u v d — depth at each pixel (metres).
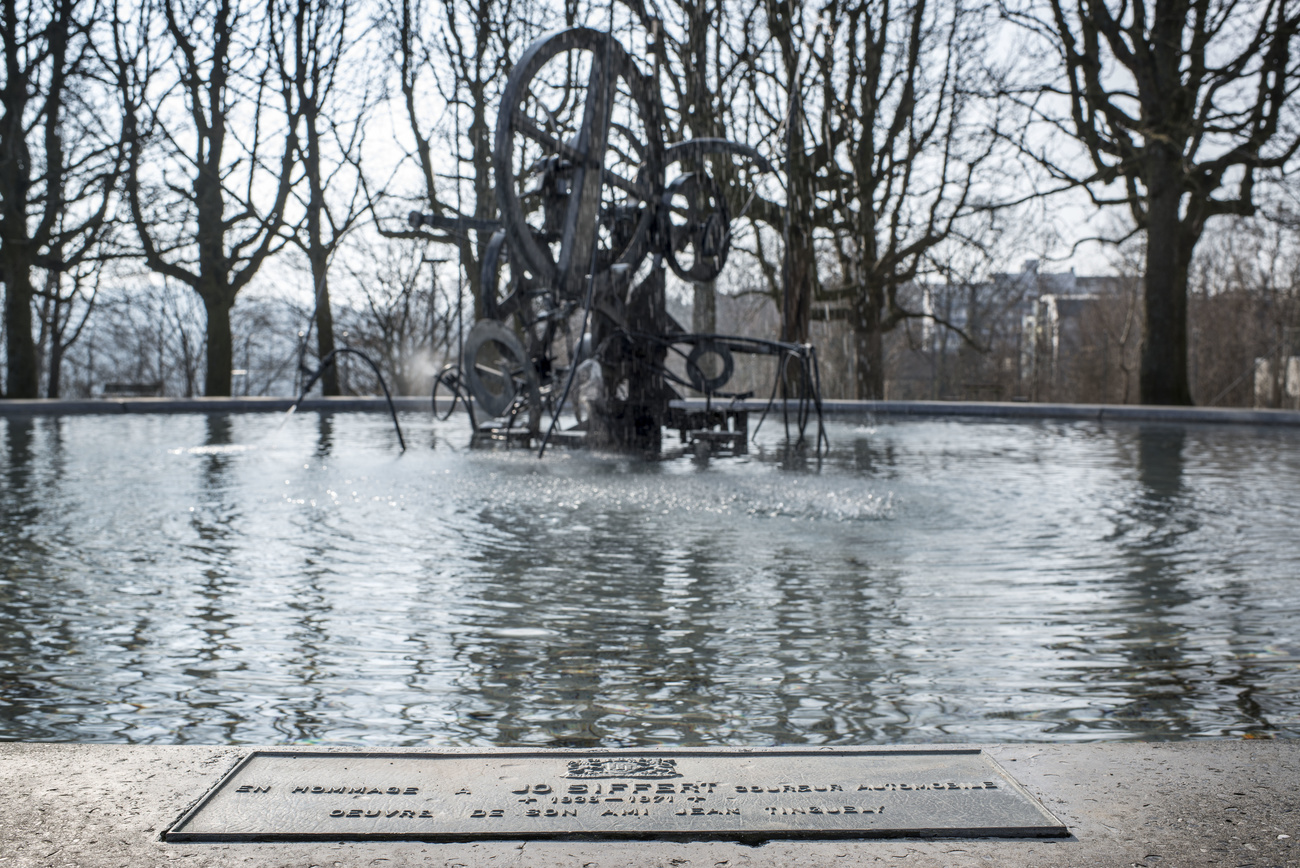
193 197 28.17
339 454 10.96
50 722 2.92
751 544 5.66
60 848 1.83
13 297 26.38
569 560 5.21
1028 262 31.28
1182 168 24.67
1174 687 3.22
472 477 8.73
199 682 3.28
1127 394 49.31
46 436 13.65
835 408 19.00
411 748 2.31
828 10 25.33
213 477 8.79
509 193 10.37
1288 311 47.53
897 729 2.85
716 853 1.83
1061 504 7.27
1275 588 4.61
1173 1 24.20
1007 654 3.57
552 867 1.77
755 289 32.66
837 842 1.88
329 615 4.12
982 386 38.91
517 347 11.81
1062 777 2.15
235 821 1.94
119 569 5.02
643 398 12.05
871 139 27.34
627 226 11.77
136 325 51.44
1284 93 24.50
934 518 6.60
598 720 2.93
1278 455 11.30
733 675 3.34
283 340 50.12
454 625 3.96
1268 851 1.82
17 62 25.98
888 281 29.09
